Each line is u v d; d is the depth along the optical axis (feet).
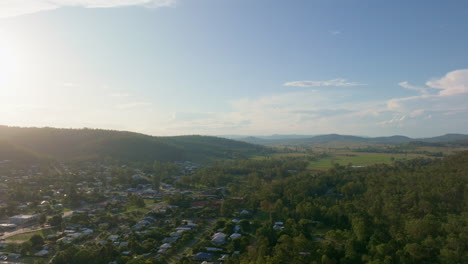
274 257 373.40
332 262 385.50
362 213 538.47
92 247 443.73
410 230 457.27
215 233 503.61
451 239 398.21
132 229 536.83
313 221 551.59
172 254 435.12
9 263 410.11
